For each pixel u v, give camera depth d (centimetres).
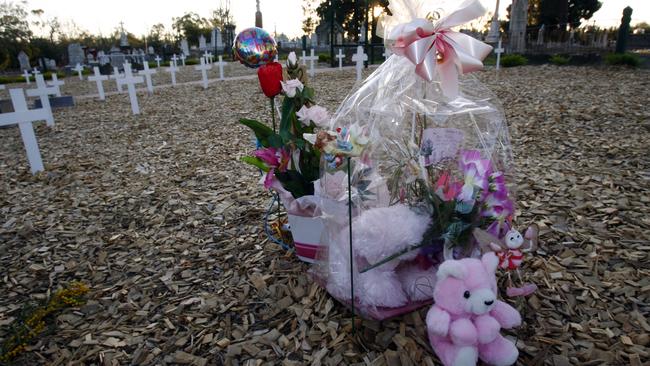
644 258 230
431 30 169
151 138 592
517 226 274
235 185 388
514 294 181
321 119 207
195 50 4166
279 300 216
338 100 807
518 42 1627
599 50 1427
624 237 252
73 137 627
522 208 300
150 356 184
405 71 200
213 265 255
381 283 186
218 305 216
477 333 151
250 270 245
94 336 198
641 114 514
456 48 171
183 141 564
